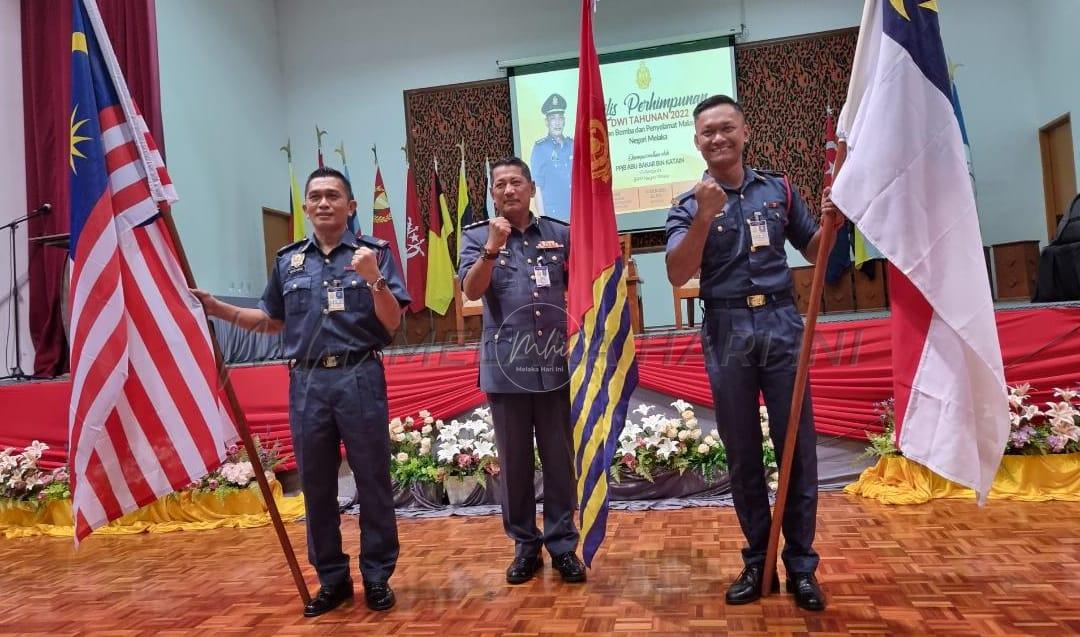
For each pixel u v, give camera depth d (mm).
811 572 2205
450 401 4203
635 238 8172
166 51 6785
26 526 4141
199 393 2486
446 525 3578
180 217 6793
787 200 2408
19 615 2594
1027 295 6555
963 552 2578
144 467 2400
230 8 7977
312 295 2488
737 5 8133
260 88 8492
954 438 2090
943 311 2066
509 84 8406
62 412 4414
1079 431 3344
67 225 6043
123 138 2449
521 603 2346
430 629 2176
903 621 1992
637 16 8352
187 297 2523
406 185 8727
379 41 8898
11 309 6027
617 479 3814
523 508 2676
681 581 2459
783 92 7965
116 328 2346
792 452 2188
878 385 3760
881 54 2156
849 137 2213
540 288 2697
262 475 2496
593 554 2441
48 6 6172
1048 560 2434
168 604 2615
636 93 8086
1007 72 7602
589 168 2615
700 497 3748
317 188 2521
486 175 8484
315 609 2373
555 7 8555
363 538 2479
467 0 8734
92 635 2340
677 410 3982
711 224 2334
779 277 2311
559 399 2703
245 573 2963
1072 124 6887
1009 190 7559
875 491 3506
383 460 2492
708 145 2334
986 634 1874
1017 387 3576
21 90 6262
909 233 2088
